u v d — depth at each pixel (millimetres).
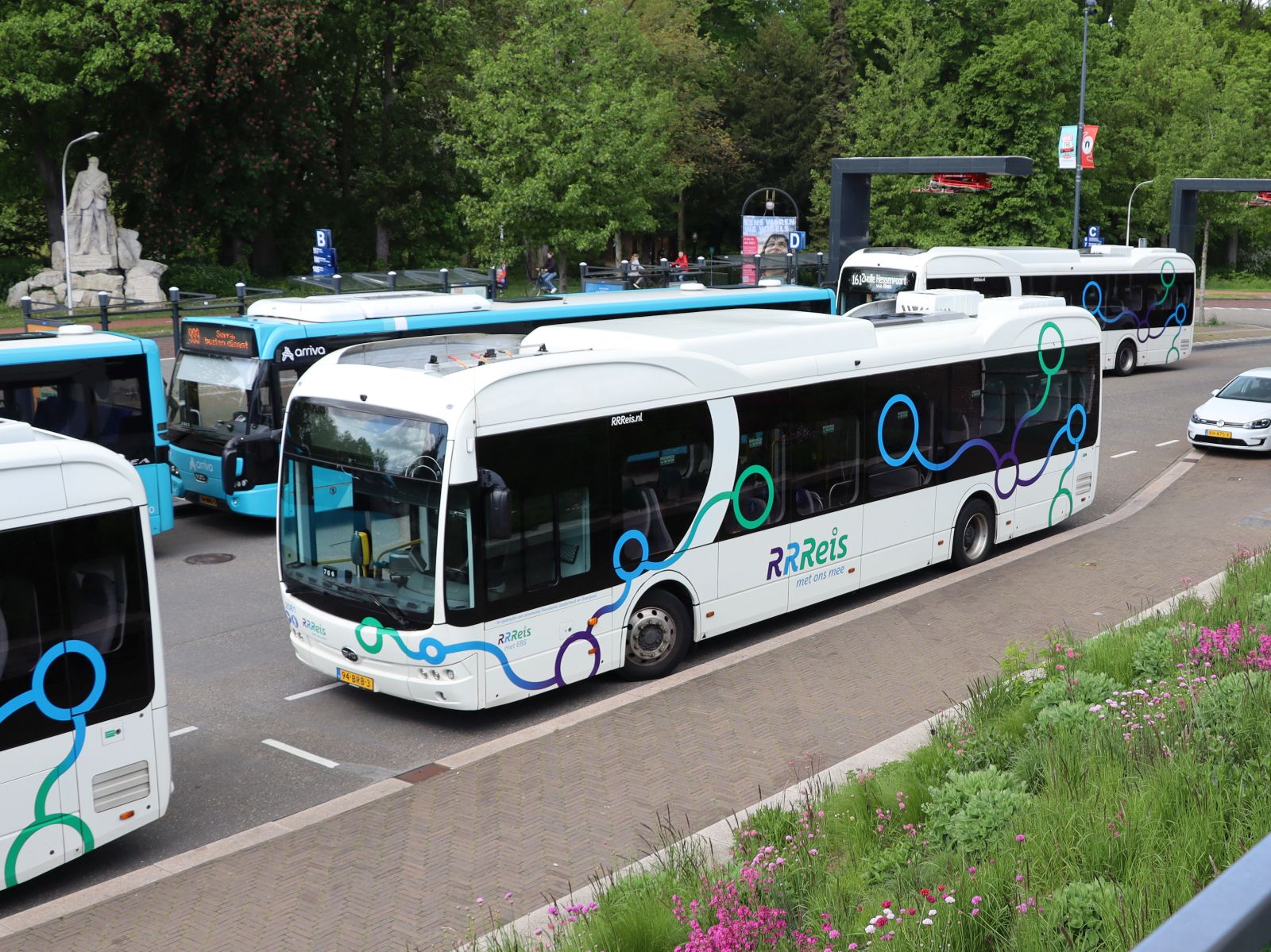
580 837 7930
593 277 38281
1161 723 7762
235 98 46406
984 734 8391
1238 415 22016
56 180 48562
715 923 5992
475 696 9594
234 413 16781
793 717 9977
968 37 53438
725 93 66062
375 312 17688
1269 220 70062
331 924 6914
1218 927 1490
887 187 45219
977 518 14812
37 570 7113
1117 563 14734
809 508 12344
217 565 15469
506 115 36906
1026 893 5652
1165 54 71500
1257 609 10742
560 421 10008
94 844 7441
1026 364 15016
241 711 10570
